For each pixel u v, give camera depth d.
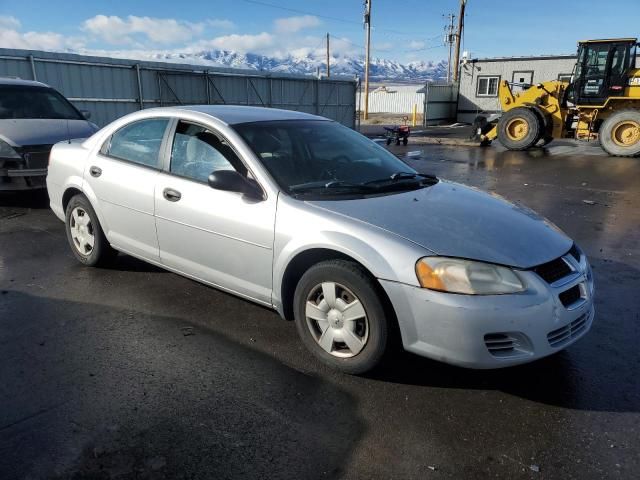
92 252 4.61
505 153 16.41
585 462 2.35
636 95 14.93
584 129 16.12
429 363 3.17
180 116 3.88
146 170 3.96
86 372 3.03
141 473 2.24
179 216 3.68
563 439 2.50
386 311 2.82
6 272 4.68
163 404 2.73
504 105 17.92
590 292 3.02
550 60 29.38
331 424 2.60
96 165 4.36
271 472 2.27
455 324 2.62
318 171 3.56
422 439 2.49
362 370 2.94
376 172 3.80
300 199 3.19
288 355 3.26
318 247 2.97
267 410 2.70
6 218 6.76
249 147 3.46
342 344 3.06
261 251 3.26
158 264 4.04
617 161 14.11
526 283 2.69
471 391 2.90
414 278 2.68
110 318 3.75
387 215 3.02
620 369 3.15
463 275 2.64
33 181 7.10
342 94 27.64
